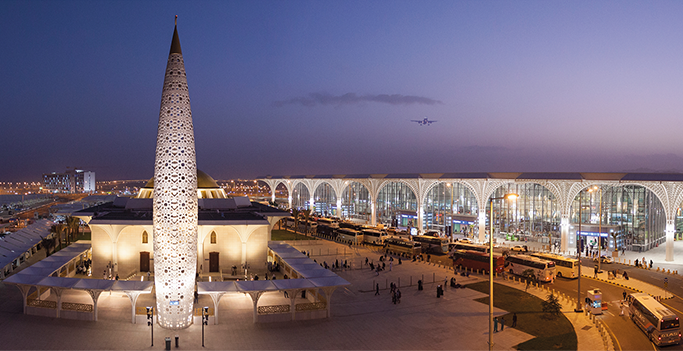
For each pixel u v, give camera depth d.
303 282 38.94
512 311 42.06
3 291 46.81
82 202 170.38
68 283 37.47
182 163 35.97
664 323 33.66
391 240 78.50
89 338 33.16
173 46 36.38
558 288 51.53
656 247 82.62
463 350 32.03
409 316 40.22
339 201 134.38
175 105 36.03
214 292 36.38
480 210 88.06
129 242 55.91
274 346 32.38
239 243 58.59
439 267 64.50
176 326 35.66
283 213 63.16
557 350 32.06
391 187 118.31
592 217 82.19
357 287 51.44
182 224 35.81
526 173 84.25
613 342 34.28
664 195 67.88
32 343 31.81
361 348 32.25
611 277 56.38
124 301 42.97
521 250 69.12
